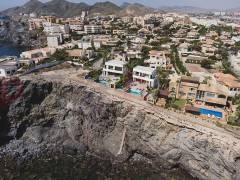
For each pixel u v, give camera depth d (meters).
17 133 84.75
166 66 110.94
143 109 74.56
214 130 64.69
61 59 126.94
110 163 72.56
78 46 158.00
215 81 88.62
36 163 71.00
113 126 79.69
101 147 78.94
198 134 64.94
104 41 161.62
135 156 75.50
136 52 128.50
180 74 101.50
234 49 148.62
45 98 91.00
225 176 59.94
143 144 73.88
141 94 84.62
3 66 104.94
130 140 76.00
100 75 104.00
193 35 189.50
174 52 134.12
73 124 85.38
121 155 75.00
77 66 117.75
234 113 72.00
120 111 78.25
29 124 87.62
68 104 88.06
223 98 76.31
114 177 65.94
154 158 72.44
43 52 139.12
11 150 77.06
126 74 101.75
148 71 94.38
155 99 79.06
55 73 104.25
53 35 180.25
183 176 67.19
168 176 67.12
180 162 68.44
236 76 100.25
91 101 83.50
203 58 120.44
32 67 110.19
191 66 113.50
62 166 70.06
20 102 87.50
